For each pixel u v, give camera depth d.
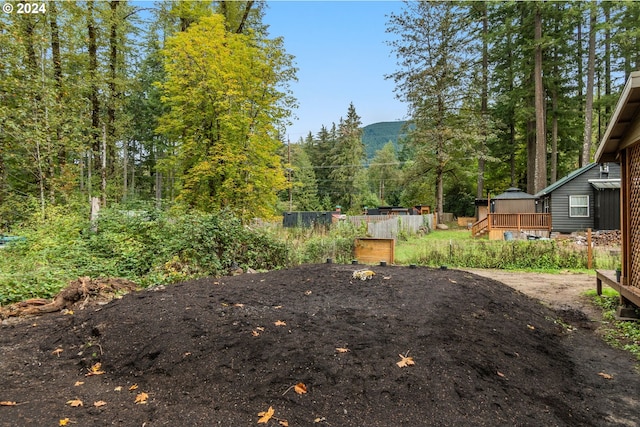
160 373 2.77
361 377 2.66
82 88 12.20
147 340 3.16
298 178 43.84
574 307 5.98
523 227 18.27
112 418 2.22
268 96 12.10
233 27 15.23
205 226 7.26
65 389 2.61
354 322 3.58
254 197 11.60
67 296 4.69
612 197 17.45
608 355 3.98
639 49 22.14
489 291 5.24
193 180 10.96
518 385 2.90
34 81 10.38
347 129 45.56
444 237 19.45
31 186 11.38
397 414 2.34
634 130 4.87
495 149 28.91
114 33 13.14
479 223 19.70
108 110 14.29
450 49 23.66
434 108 24.58
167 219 7.75
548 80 23.59
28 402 2.38
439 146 24.05
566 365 3.60
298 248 9.40
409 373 2.74
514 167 29.66
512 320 4.39
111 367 2.92
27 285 4.98
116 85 13.76
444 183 32.06
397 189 50.53
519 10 23.50
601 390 3.14
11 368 2.91
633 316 5.24
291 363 2.78
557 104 25.58
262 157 11.99
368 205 45.47
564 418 2.57
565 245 11.20
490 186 33.31
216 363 2.79
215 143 11.16
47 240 7.11
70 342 3.37
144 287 5.59
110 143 14.28
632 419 2.65
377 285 4.94
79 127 12.01
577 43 24.44
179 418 2.23
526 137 27.75
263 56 11.91
